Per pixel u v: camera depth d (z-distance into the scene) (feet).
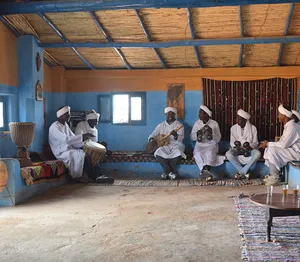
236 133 29.19
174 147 28.50
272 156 26.17
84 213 19.12
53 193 23.79
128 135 32.09
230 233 15.84
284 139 26.22
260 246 14.20
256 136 28.99
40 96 27.78
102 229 16.57
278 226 16.56
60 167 26.05
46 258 13.47
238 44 26.18
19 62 26.45
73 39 26.78
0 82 24.30
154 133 30.04
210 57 29.19
